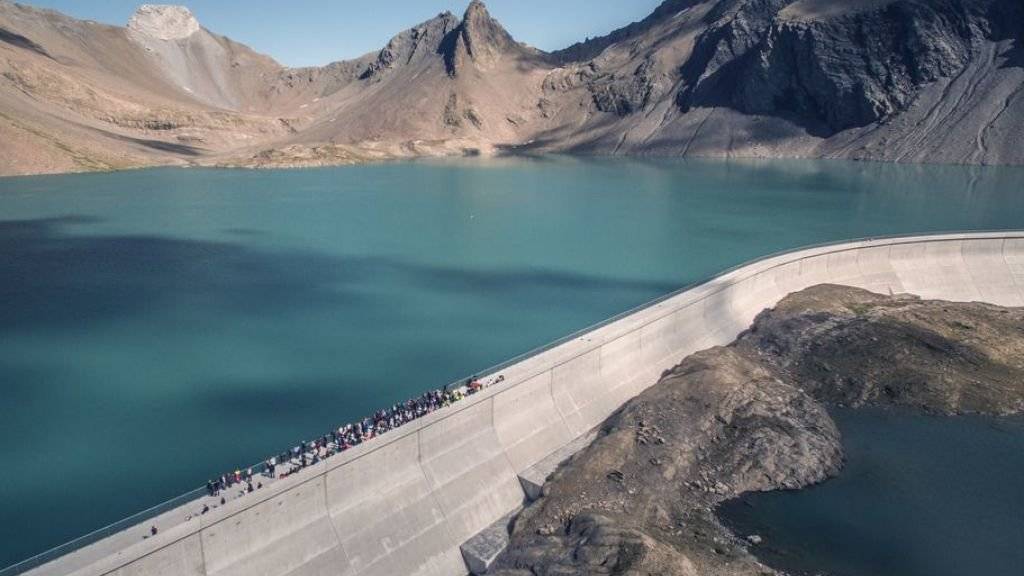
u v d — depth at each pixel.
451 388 65.50
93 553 40.91
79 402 80.81
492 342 101.56
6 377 87.50
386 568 49.75
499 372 67.25
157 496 61.91
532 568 49.47
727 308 97.88
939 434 71.44
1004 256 119.75
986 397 77.06
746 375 77.50
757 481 61.94
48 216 194.25
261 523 45.41
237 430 74.38
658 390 72.88
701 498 59.19
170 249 159.62
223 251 158.75
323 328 107.25
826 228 176.12
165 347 98.44
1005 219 175.00
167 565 41.00
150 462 67.81
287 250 161.25
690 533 54.78
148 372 89.69
